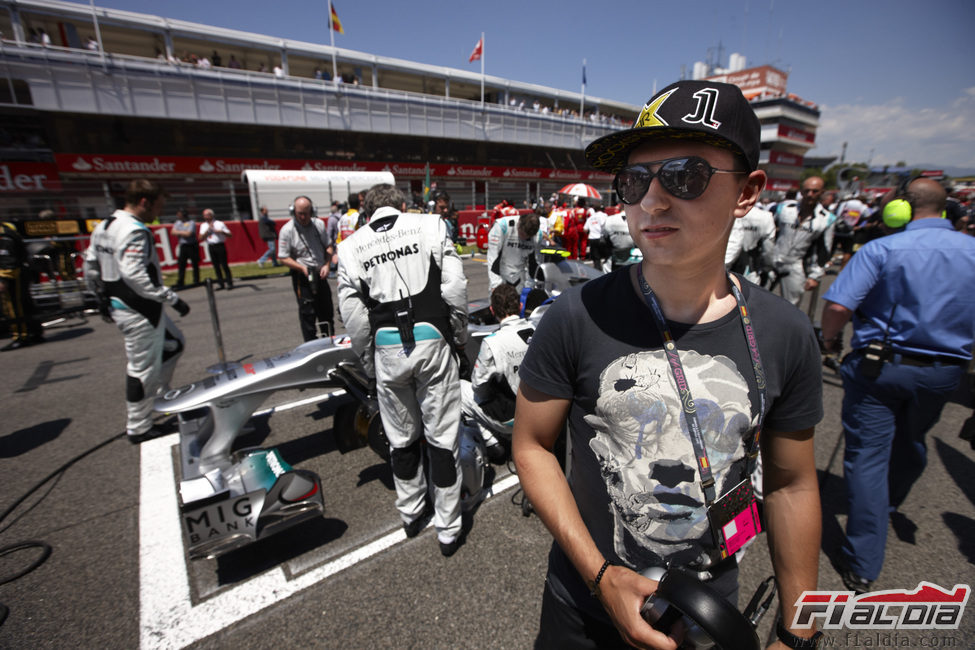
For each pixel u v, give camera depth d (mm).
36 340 6129
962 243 1790
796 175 63344
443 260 2115
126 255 3031
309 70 26500
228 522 2004
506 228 5098
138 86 18953
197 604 2010
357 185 15758
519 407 1014
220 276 9688
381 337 2086
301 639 1840
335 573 2162
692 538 896
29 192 18406
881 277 1927
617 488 926
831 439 3352
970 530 2434
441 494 2180
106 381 4715
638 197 801
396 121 25906
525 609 1960
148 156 20453
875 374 1937
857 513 2025
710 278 854
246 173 14102
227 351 5516
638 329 891
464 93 33094
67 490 2844
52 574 2188
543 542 2359
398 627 1884
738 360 867
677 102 764
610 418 898
